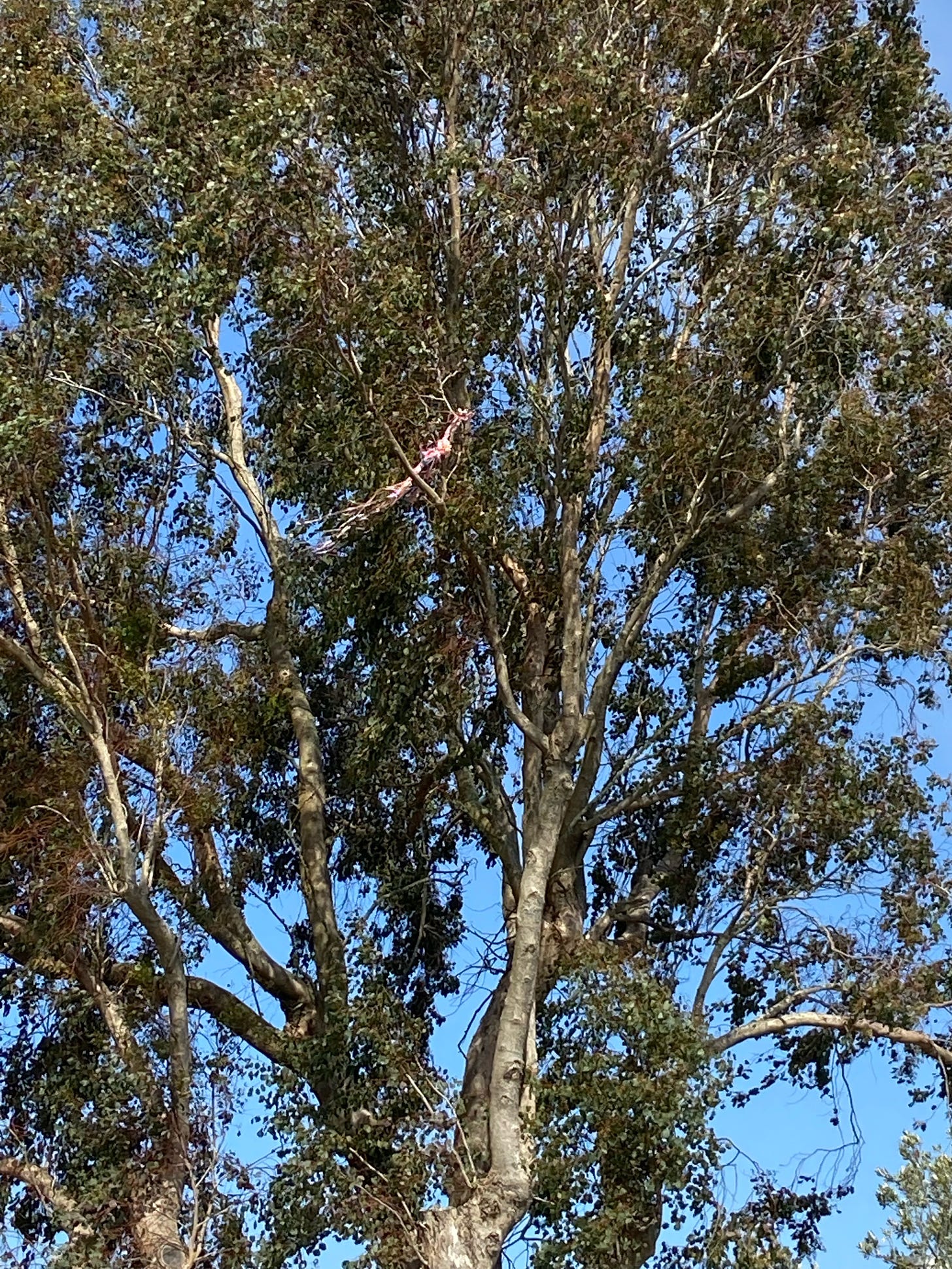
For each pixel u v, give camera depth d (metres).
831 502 18.11
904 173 19.67
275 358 18.47
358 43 18.30
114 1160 14.28
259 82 16.56
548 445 16.98
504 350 17.19
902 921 16.78
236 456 19.48
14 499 15.68
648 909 18.05
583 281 17.31
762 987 17.23
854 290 17.14
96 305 16.89
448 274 17.39
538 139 16.53
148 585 17.23
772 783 17.36
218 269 15.62
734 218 18.03
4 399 15.15
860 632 17.55
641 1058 14.57
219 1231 14.32
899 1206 20.39
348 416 15.85
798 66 19.39
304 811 18.50
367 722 18.42
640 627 17.91
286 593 19.00
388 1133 15.20
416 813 18.94
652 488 16.77
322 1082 15.86
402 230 17.56
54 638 16.05
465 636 16.58
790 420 18.17
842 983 16.66
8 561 15.49
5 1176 15.27
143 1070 14.70
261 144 15.62
